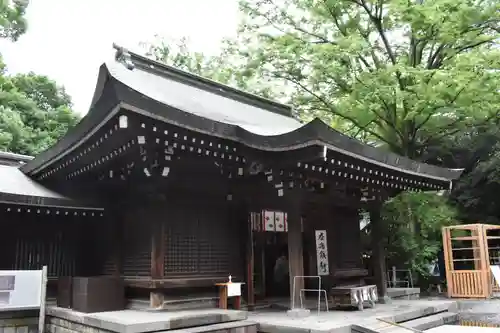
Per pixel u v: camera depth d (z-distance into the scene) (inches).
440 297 556.4
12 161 522.0
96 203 414.9
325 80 722.2
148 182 360.5
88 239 452.1
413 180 458.0
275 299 476.1
